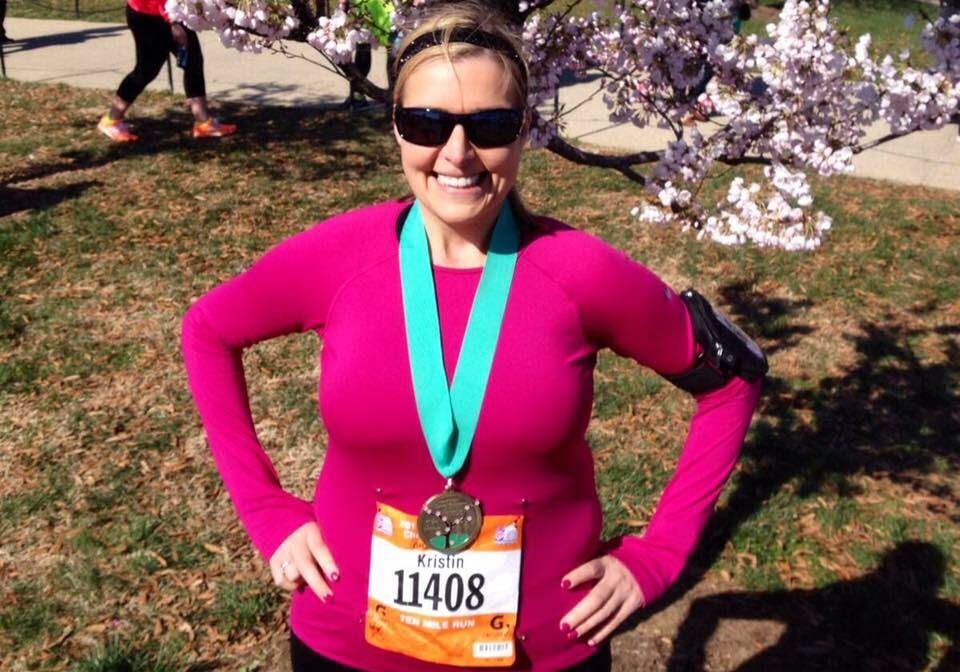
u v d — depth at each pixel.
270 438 4.78
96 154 8.91
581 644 1.77
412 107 1.57
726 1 3.72
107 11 16.23
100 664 3.36
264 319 1.78
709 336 1.74
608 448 4.71
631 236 7.19
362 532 1.72
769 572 3.92
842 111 3.48
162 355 5.52
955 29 3.15
